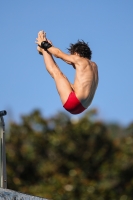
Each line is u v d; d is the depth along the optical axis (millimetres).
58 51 29703
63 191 74125
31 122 82688
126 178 77625
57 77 29312
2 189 28812
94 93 29594
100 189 75000
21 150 79875
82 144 80438
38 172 78938
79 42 30297
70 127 81375
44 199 33344
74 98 28500
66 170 79312
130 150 79750
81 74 29016
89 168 79062
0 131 31188
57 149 80062
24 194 30906
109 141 81062
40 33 30547
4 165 31000
